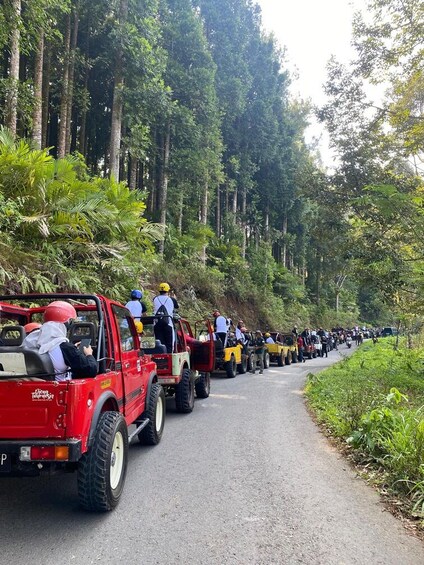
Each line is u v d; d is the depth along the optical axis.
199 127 26.34
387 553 3.59
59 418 3.67
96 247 12.88
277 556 3.49
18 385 3.69
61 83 20.75
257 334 19.78
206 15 35.34
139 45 19.56
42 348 4.14
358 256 16.30
